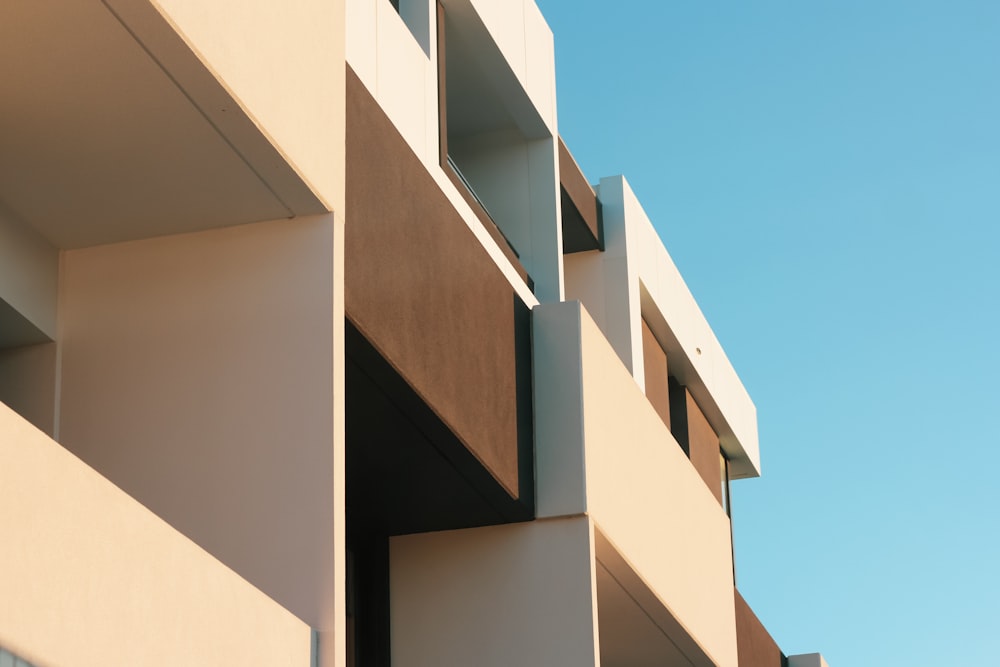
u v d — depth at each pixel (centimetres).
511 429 965
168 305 691
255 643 566
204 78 587
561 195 1448
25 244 686
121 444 676
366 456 888
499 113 1251
